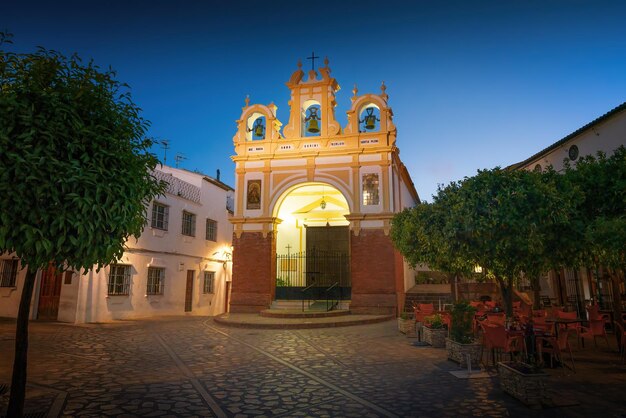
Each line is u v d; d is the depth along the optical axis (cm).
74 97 512
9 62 500
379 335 1362
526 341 809
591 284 1614
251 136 2228
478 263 855
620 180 736
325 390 730
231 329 1540
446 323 1191
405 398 680
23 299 522
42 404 637
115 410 618
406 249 1357
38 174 451
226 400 675
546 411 605
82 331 1449
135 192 557
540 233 709
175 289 2247
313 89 2141
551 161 1748
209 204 2642
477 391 713
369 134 2038
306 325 1550
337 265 2338
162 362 958
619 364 889
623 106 1312
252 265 2036
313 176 2050
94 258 505
